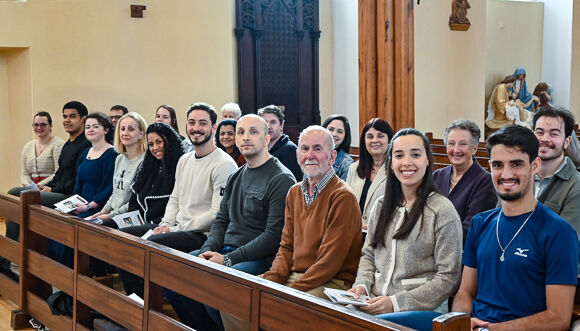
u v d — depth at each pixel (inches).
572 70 476.1
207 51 347.6
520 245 92.7
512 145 92.2
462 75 410.9
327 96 410.3
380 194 148.3
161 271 115.2
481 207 129.9
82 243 142.9
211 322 137.6
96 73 322.0
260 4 383.2
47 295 169.0
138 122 188.2
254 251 137.0
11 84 325.1
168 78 339.0
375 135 153.0
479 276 98.3
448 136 135.8
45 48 310.3
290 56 394.9
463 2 403.9
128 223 175.8
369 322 75.4
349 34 393.1
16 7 302.8
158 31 335.0
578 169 132.0
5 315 175.6
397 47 254.2
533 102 469.4
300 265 124.5
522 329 89.2
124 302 126.6
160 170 179.8
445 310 107.3
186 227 160.1
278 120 189.3
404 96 255.4
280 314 89.0
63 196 221.0
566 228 90.4
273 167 144.6
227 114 243.3
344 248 119.4
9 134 329.7
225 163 161.3
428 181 107.0
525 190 92.8
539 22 499.2
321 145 123.2
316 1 398.6
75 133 230.1
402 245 107.0
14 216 174.9
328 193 123.7
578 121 479.8
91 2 319.0
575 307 97.3
